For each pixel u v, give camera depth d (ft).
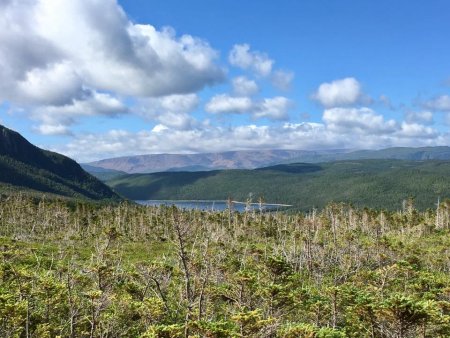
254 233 371.56
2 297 87.86
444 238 357.00
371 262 240.94
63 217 383.04
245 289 104.73
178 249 97.55
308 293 120.98
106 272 111.04
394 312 77.46
